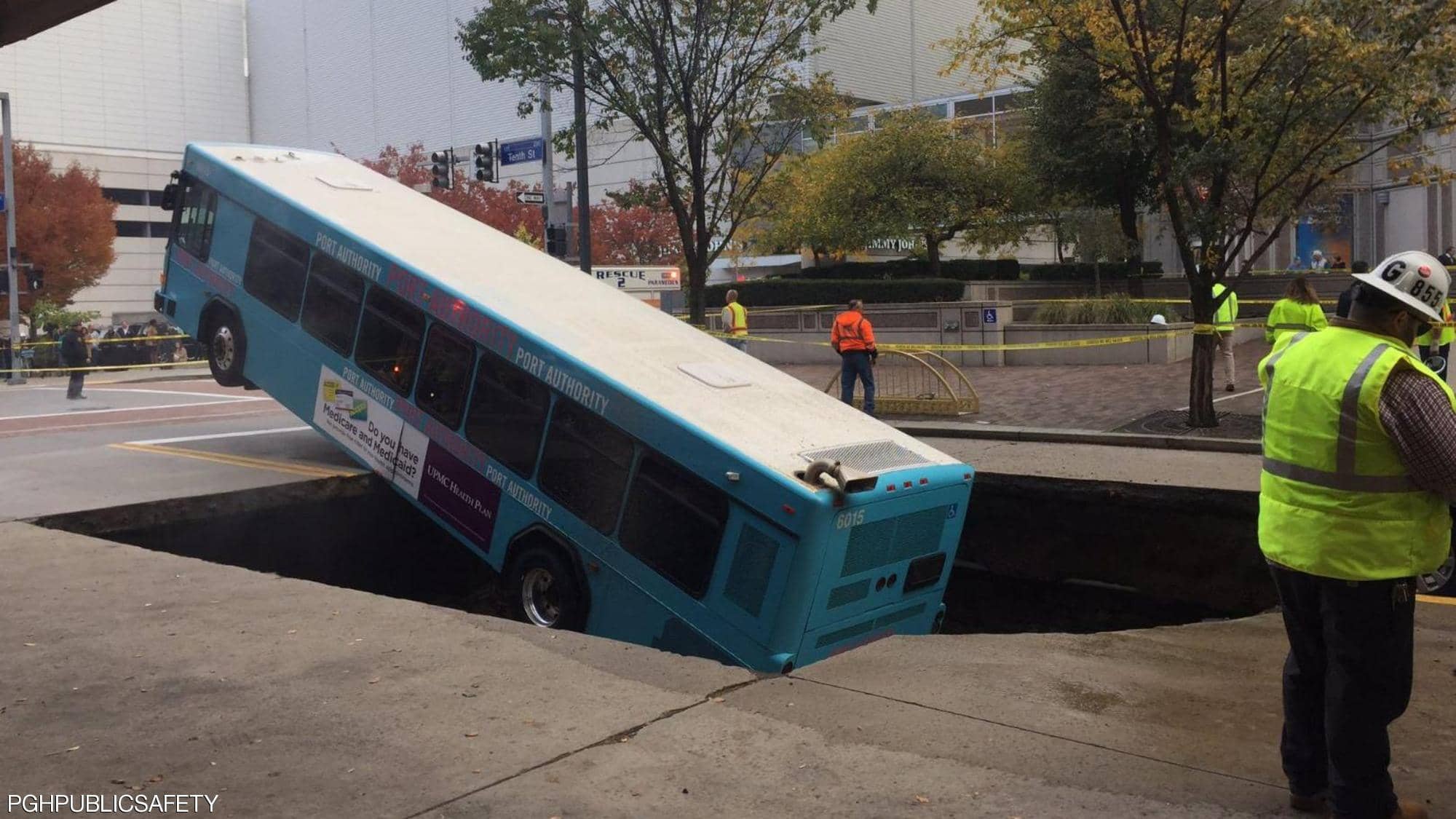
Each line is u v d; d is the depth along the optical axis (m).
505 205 50.19
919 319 26.05
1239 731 5.18
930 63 56.31
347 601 7.14
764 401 9.64
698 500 8.38
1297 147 14.52
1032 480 11.79
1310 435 3.79
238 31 88.94
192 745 4.71
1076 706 5.51
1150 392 18.08
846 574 8.16
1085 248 32.22
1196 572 10.91
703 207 18.05
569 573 9.24
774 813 4.09
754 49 18.41
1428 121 13.48
